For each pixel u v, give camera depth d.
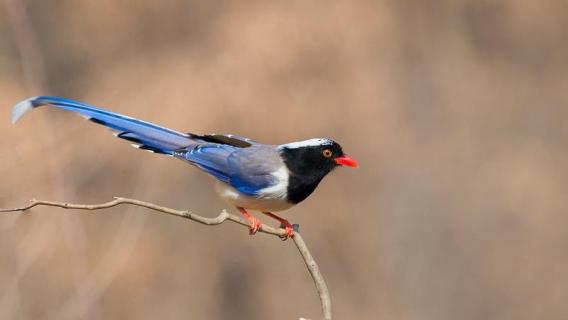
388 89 22.14
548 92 24.17
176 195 19.36
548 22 24.67
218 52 21.22
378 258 20.97
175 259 19.33
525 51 24.48
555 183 22.81
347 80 21.53
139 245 18.98
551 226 22.16
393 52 22.62
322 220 20.92
